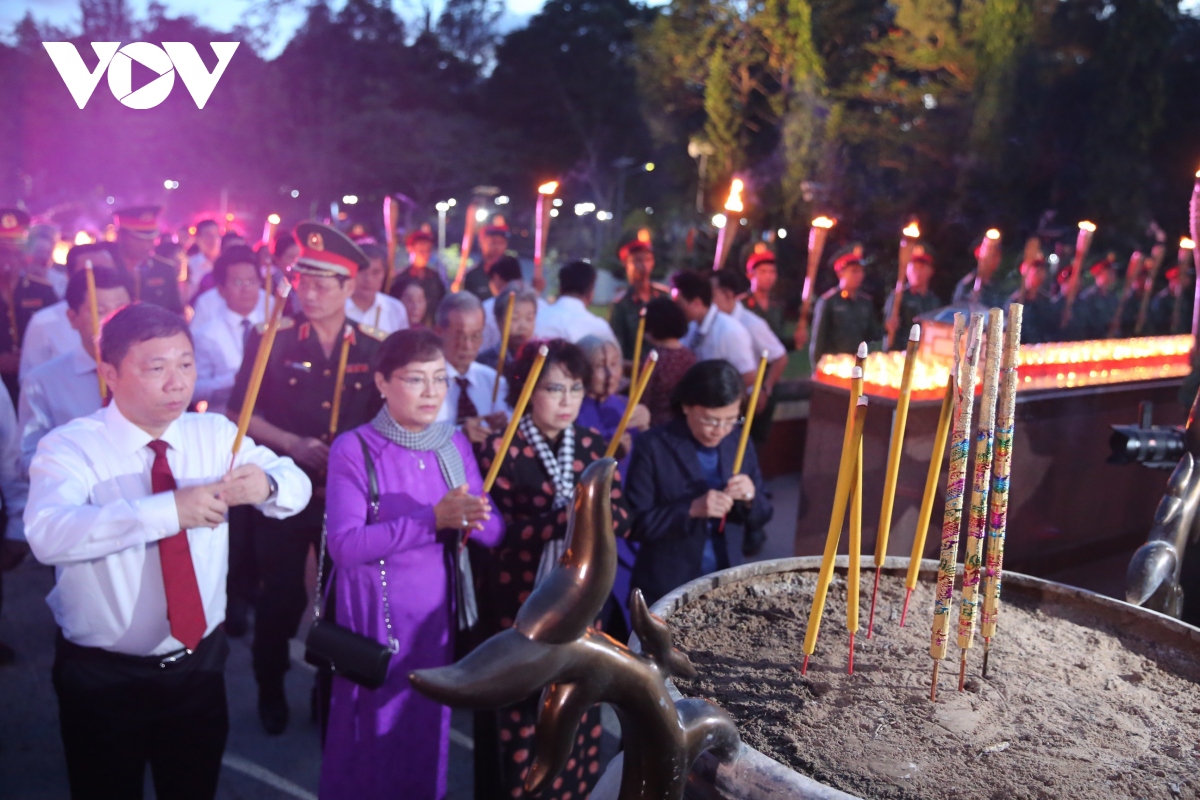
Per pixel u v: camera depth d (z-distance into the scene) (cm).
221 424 222
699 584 144
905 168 1398
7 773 286
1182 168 1302
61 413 298
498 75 4597
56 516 186
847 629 133
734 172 1775
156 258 612
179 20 3422
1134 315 765
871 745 104
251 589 372
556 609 80
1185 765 103
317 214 4128
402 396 234
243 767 296
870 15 1584
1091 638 137
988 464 114
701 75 1873
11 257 525
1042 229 1253
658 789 88
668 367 389
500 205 4394
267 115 3975
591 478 81
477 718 255
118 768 208
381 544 223
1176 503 157
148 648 203
